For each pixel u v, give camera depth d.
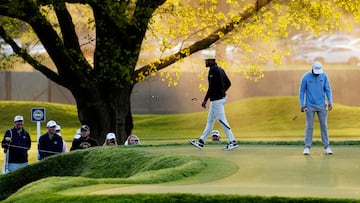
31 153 61.88
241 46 54.84
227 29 52.75
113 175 33.59
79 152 36.16
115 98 51.91
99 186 24.98
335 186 24.31
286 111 83.81
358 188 23.73
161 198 21.66
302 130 77.12
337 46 108.44
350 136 69.19
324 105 33.12
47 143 39.72
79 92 51.25
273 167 29.09
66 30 49.78
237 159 31.69
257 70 60.44
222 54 71.00
